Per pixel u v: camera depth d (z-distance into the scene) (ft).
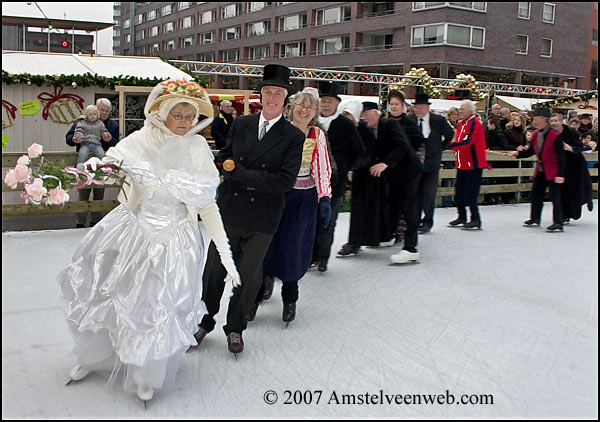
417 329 14.49
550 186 27.45
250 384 11.27
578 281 19.07
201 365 11.99
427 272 19.58
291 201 14.14
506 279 19.07
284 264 14.07
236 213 12.47
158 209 10.50
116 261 10.27
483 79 108.17
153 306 9.98
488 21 106.93
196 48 172.55
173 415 9.97
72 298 10.72
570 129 27.66
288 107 15.29
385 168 19.47
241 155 12.60
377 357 12.77
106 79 28.45
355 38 120.26
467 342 13.76
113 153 10.55
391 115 21.93
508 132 36.19
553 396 11.22
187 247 10.62
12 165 23.57
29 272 17.90
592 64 123.54
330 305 16.07
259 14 147.43
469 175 26.91
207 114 11.08
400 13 110.63
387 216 21.30
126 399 10.40
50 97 28.27
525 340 13.99
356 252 21.53
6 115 27.61
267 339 13.52
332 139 17.93
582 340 14.08
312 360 12.48
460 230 27.14
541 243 24.63
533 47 113.60
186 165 10.64
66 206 23.77
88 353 10.65
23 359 11.87
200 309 10.97
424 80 55.06
